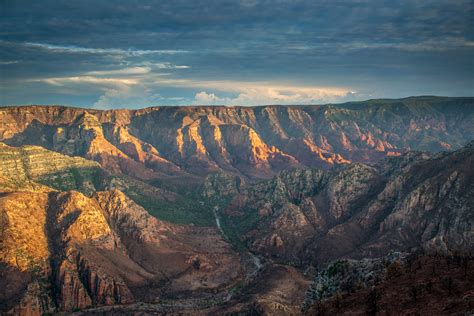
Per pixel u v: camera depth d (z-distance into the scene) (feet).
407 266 374.84
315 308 369.30
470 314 274.57
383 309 312.09
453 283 316.81
